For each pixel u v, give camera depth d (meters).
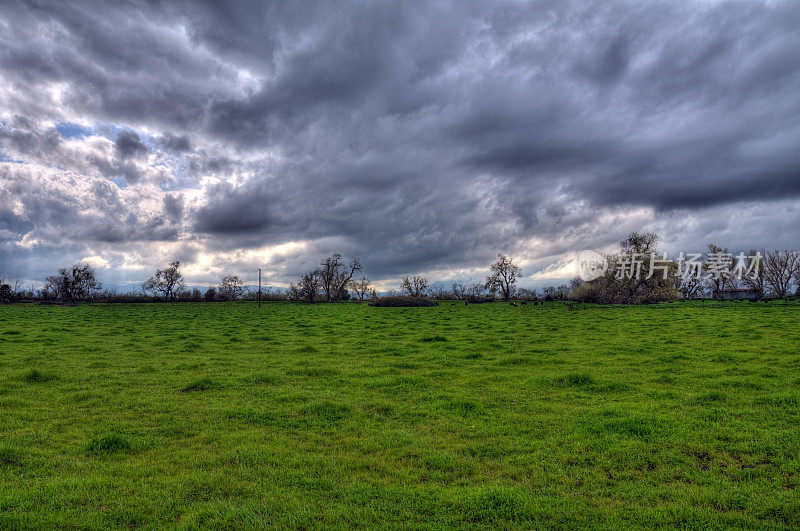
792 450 8.41
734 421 10.09
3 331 31.39
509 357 19.36
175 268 90.56
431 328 34.56
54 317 46.72
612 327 32.12
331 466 8.29
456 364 18.69
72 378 16.05
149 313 55.28
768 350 19.83
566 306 61.34
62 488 7.36
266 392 14.12
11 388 14.37
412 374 16.77
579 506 6.67
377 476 7.95
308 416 11.50
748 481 7.36
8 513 6.46
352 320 43.88
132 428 10.66
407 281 99.81
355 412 11.77
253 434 10.20
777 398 11.55
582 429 9.97
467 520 6.38
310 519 6.42
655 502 6.84
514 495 6.90
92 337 29.19
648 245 68.44
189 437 10.14
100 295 87.25
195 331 33.72
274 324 39.84
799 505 6.42
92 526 6.25
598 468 8.05
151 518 6.50
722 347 21.28
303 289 91.88
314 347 23.84
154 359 20.92
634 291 67.81
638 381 14.91
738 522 6.15
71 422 11.16
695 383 14.25
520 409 11.91
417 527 6.15
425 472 8.10
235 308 66.88
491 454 8.88
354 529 6.18
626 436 9.37
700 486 7.26
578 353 21.00
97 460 8.70
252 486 7.50
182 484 7.59
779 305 48.97
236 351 23.55
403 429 10.49
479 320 41.16
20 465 8.36
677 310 47.06
